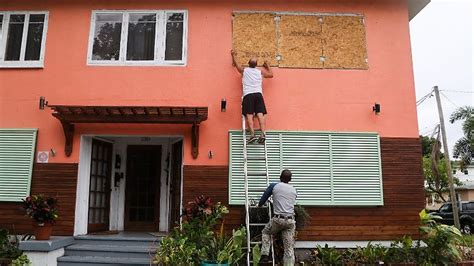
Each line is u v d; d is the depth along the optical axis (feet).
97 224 30.40
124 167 33.17
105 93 28.84
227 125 28.55
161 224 32.40
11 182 27.76
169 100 28.78
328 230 27.58
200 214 24.94
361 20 30.22
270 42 29.68
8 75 29.22
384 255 25.00
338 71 29.48
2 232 25.14
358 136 28.60
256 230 25.53
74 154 28.17
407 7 30.58
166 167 33.30
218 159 28.12
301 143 28.37
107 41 29.84
